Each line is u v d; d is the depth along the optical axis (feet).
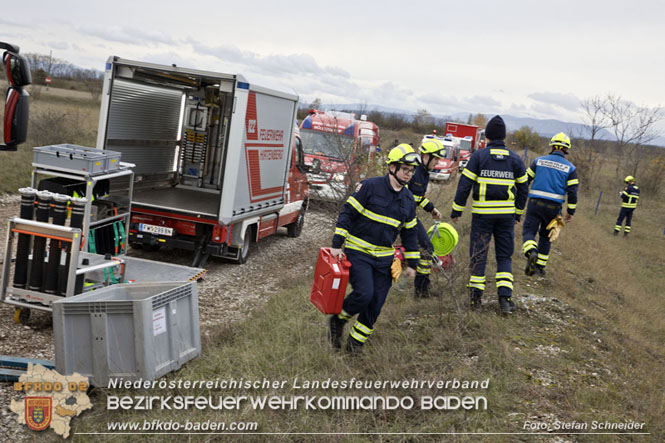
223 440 12.39
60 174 20.11
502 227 21.08
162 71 29.22
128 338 14.49
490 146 20.95
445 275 20.16
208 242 29.07
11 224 18.39
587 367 17.02
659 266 50.88
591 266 36.63
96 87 135.23
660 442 12.56
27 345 17.43
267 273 29.99
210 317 22.08
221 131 35.60
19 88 13.48
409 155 15.40
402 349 17.17
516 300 23.11
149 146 33.14
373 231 15.84
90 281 20.13
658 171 106.32
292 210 38.27
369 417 13.55
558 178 26.21
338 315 16.83
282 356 16.78
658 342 23.81
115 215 22.95
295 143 38.11
